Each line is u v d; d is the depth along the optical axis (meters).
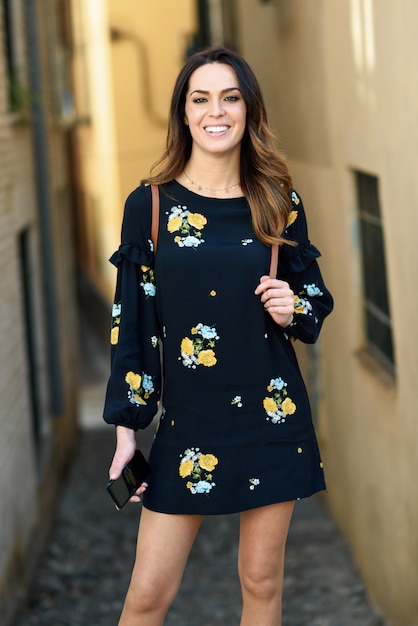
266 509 3.51
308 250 3.60
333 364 8.65
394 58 5.84
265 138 3.49
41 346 10.11
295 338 3.62
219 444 3.44
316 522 9.48
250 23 11.77
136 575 3.52
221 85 3.42
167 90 17.42
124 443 3.45
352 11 6.97
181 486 3.46
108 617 7.41
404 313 5.95
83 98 20.00
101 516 10.38
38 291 10.04
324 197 8.45
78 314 23.98
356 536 8.18
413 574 6.15
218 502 3.44
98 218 20.75
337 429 8.71
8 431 7.29
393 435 6.54
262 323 3.42
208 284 3.39
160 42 17.20
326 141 8.23
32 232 9.78
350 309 7.79
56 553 9.12
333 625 7.06
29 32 10.17
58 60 15.01
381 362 7.14
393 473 6.62
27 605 7.63
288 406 3.48
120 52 17.19
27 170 9.56
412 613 6.19
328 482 9.42
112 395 3.46
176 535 3.51
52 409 10.73
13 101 8.83
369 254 7.45
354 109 7.11
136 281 3.47
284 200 3.46
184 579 8.39
